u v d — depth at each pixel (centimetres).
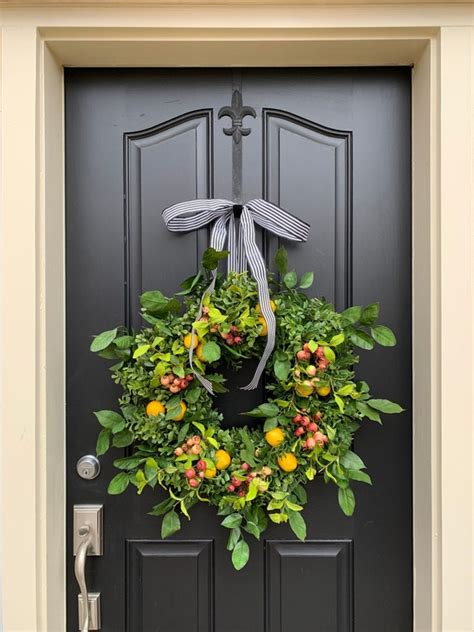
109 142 117
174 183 117
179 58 113
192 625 116
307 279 108
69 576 116
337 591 116
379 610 116
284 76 117
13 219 103
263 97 116
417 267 113
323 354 100
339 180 116
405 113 117
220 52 111
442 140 104
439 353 105
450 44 104
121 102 117
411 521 117
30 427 103
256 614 116
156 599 116
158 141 117
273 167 117
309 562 117
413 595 115
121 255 117
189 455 102
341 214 117
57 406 112
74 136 117
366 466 117
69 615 116
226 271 115
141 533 117
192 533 117
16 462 103
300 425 103
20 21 103
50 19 104
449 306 104
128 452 117
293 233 109
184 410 103
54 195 111
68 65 115
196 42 107
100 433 107
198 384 105
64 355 116
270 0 102
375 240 116
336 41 107
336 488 117
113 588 117
